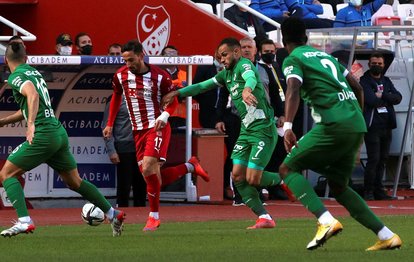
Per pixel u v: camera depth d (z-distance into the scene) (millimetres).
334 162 21172
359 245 22906
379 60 38406
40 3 42812
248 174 27531
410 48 42500
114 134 35625
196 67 40000
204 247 22812
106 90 37594
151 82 28094
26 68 24688
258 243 23656
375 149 38781
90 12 42781
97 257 20656
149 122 28094
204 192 37750
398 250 21250
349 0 45906
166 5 42500
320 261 19422
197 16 42344
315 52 21234
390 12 45781
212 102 38000
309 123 38812
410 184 43031
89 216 26391
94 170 37750
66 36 37875
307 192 20922
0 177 24969
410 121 42250
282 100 36750
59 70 36656
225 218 31859
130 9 42719
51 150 24719
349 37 40094
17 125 36531
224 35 42312
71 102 37312
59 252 21953
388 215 32250
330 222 20781
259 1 45594
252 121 27594
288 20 21594
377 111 38562
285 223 29406
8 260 20297
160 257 20438
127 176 35844
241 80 27391
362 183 41094
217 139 37750
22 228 24641
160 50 42562
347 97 20938
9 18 43062
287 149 20875
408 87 42281
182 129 38062
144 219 31562
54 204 37531
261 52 36594
